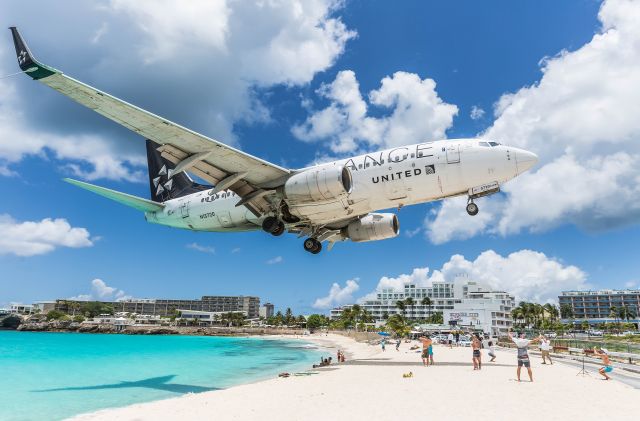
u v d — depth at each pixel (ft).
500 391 42.34
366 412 33.35
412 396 39.96
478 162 57.06
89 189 70.13
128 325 504.84
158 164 88.38
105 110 49.49
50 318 534.78
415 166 58.80
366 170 60.90
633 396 39.60
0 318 483.10
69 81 44.65
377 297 550.77
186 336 451.94
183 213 76.74
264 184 61.93
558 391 42.22
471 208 59.82
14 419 49.57
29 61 42.47
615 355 78.89
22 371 114.52
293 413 34.12
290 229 69.82
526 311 436.76
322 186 56.70
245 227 72.64
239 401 41.11
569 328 447.42
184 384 83.25
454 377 53.67
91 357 167.53
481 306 300.20
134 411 39.11
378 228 72.64
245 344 296.10
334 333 440.04
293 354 191.31
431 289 523.70
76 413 52.85
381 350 153.38
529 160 56.80
